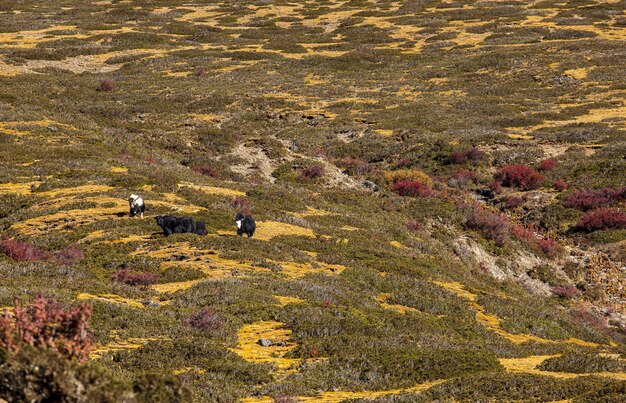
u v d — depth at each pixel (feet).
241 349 45.80
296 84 237.86
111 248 73.15
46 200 96.53
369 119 195.42
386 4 407.03
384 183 149.18
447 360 43.09
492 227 123.13
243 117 196.65
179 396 23.20
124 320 46.96
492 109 202.08
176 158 155.94
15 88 206.39
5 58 262.88
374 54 286.25
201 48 302.45
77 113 186.29
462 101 213.66
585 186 142.10
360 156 169.99
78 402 20.56
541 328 72.95
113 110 193.98
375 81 243.81
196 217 89.40
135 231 80.33
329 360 42.78
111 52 289.53
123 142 154.40
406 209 129.80
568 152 160.25
